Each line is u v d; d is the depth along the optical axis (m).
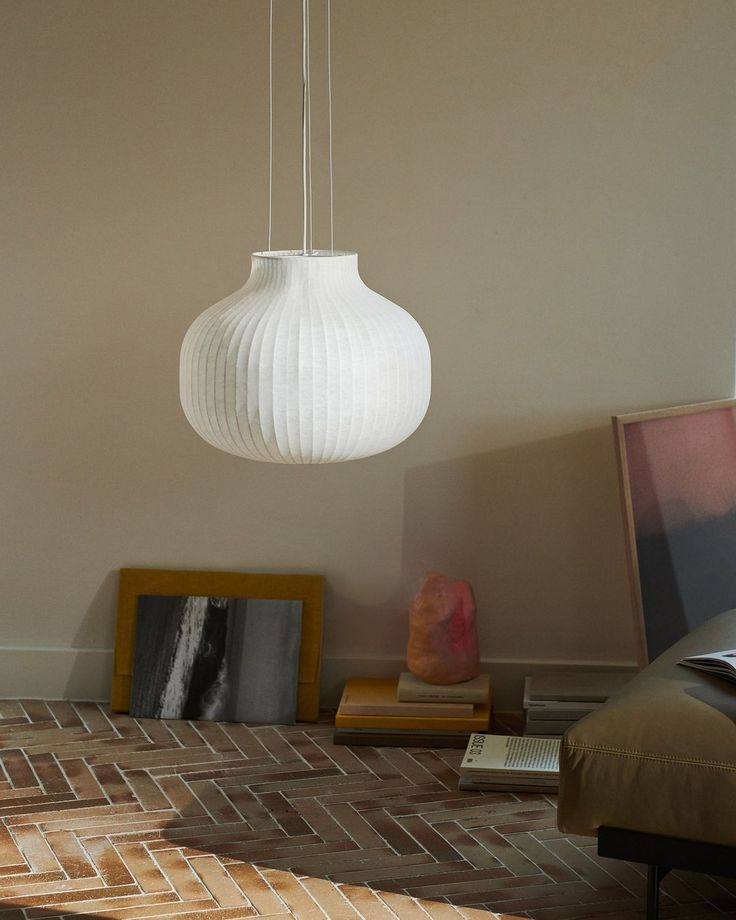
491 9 4.44
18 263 4.70
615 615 4.78
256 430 2.56
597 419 4.67
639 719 3.00
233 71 4.54
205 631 4.76
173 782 4.08
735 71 4.40
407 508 4.78
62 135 4.61
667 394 4.64
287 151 4.57
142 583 4.83
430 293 4.63
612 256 4.56
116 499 4.84
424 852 3.58
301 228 4.62
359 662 4.85
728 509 4.46
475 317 4.64
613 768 2.95
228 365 2.54
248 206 4.62
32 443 4.82
